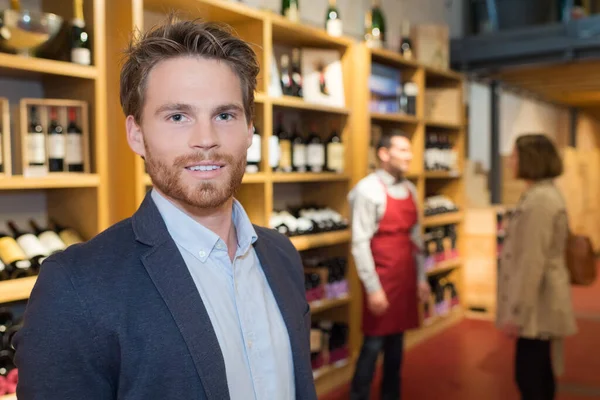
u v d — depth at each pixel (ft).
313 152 12.14
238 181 3.35
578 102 31.24
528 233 8.63
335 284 12.58
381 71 14.47
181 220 3.42
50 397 2.84
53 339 2.86
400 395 11.12
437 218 16.90
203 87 3.17
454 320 18.13
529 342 8.98
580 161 32.09
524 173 9.00
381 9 16.92
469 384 12.73
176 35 3.24
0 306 8.21
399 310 10.48
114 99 8.38
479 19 21.99
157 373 3.00
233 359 3.31
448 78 18.10
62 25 7.57
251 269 3.72
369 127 13.57
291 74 12.89
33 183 7.22
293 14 12.16
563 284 8.75
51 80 8.45
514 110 27.73
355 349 13.35
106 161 8.13
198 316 3.15
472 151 22.66
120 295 3.02
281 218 11.69
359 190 10.36
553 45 17.42
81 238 8.30
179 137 3.18
